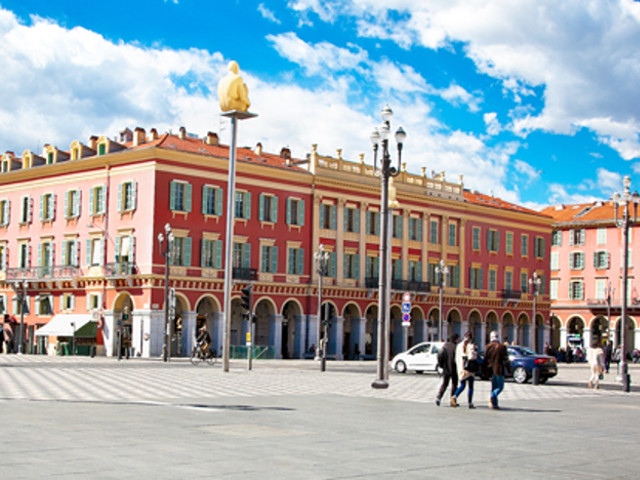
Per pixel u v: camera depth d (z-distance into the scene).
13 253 75.12
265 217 71.25
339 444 15.50
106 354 66.25
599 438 17.97
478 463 13.95
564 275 105.62
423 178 83.75
